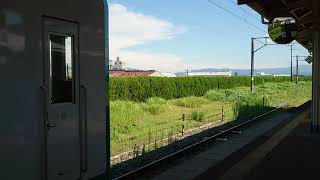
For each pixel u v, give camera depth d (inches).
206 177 420.5
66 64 218.8
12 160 180.7
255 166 461.4
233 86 2891.2
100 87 249.4
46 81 202.8
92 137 240.5
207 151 571.8
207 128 856.3
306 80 4815.5
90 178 238.7
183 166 474.9
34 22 195.9
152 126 848.3
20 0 187.8
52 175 205.3
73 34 224.4
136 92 1754.4
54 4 209.0
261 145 613.6
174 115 1123.9
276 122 954.1
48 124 202.8
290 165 463.5
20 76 186.9
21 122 186.5
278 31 866.8
